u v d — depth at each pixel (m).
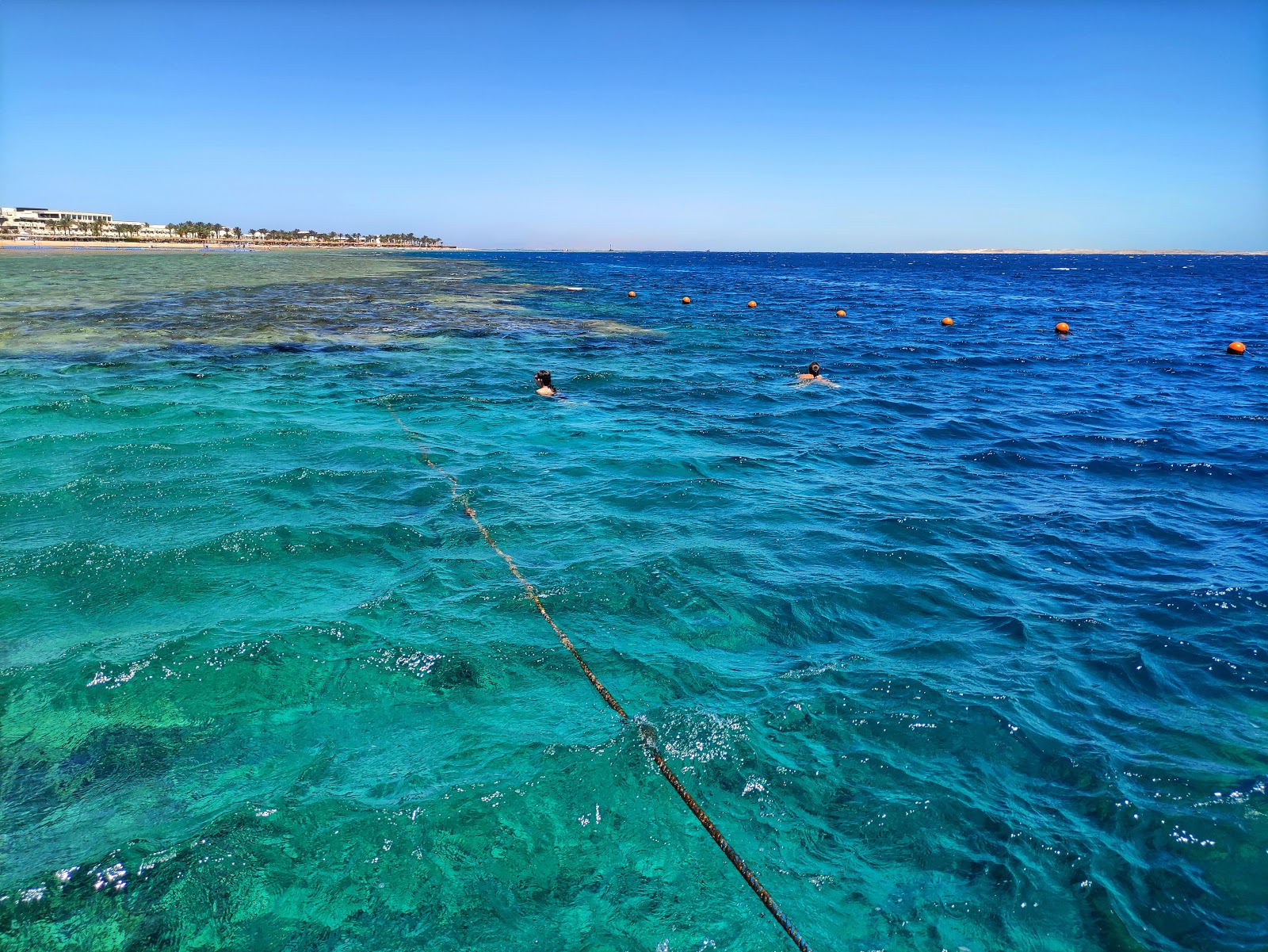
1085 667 5.89
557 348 21.08
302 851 3.95
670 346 22.12
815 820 4.34
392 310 29.59
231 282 40.81
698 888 3.87
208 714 4.98
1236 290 57.81
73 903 3.59
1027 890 3.90
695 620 6.43
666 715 5.15
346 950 3.45
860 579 7.28
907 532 8.49
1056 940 3.64
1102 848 4.17
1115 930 3.70
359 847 3.98
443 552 7.54
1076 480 10.61
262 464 9.90
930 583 7.26
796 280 66.94
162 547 7.27
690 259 169.50
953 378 18.31
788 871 3.98
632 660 5.81
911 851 4.14
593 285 50.75
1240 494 10.12
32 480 8.86
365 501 8.78
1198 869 4.05
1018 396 16.23
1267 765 4.83
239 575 6.87
